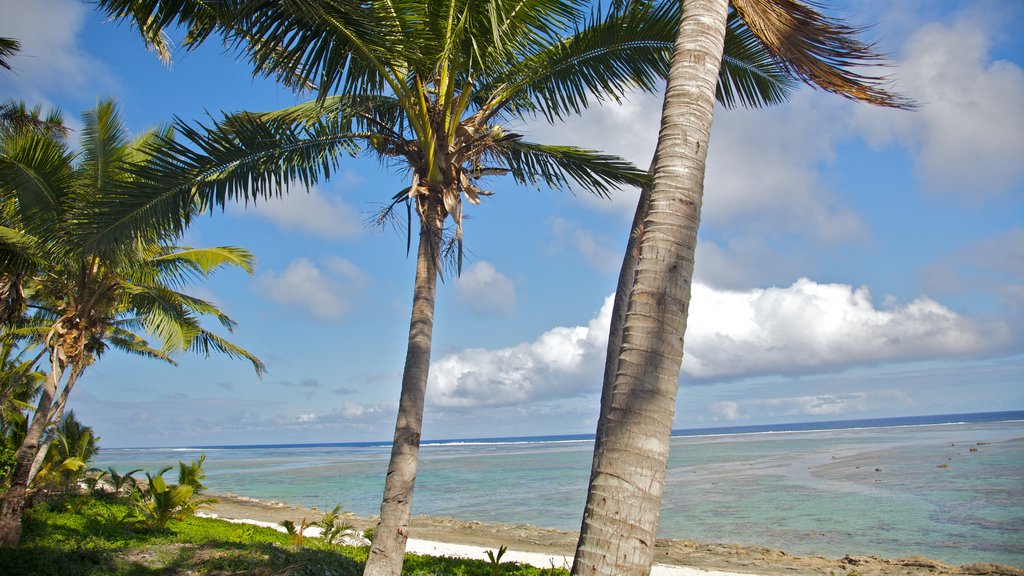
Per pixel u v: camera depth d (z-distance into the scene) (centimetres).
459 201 756
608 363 685
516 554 1609
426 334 723
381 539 661
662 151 340
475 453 10244
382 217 781
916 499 2286
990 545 1536
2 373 1884
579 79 790
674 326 304
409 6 656
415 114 736
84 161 1061
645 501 279
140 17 589
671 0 725
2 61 780
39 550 951
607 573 270
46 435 1495
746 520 2141
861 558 1460
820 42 530
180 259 1388
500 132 789
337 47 623
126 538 1216
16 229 1132
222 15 543
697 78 354
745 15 547
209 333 1720
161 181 679
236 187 716
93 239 691
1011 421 12825
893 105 538
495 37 598
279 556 985
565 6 661
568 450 9825
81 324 1193
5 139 1016
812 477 3300
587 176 816
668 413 294
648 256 315
